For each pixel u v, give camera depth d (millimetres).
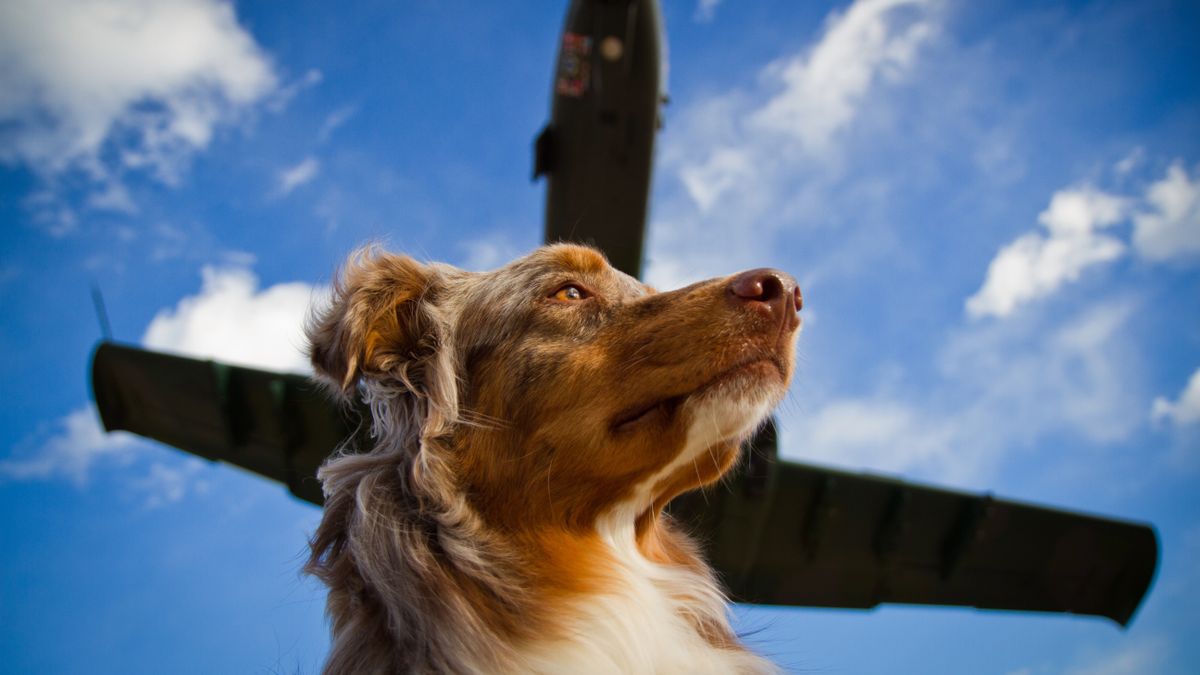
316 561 614
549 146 2168
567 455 605
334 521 619
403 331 649
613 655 584
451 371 630
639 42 2121
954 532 2385
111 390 2133
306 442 2012
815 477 2287
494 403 623
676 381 594
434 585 574
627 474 607
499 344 636
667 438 599
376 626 578
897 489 2346
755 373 592
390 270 659
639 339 608
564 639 576
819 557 2320
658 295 631
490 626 573
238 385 2057
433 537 592
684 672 605
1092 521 2420
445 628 565
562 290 645
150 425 2139
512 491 605
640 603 608
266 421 2039
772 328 597
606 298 640
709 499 2068
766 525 2270
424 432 607
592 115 2125
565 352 616
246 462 2086
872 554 2350
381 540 586
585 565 598
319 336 643
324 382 667
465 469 611
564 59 2113
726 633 662
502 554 591
